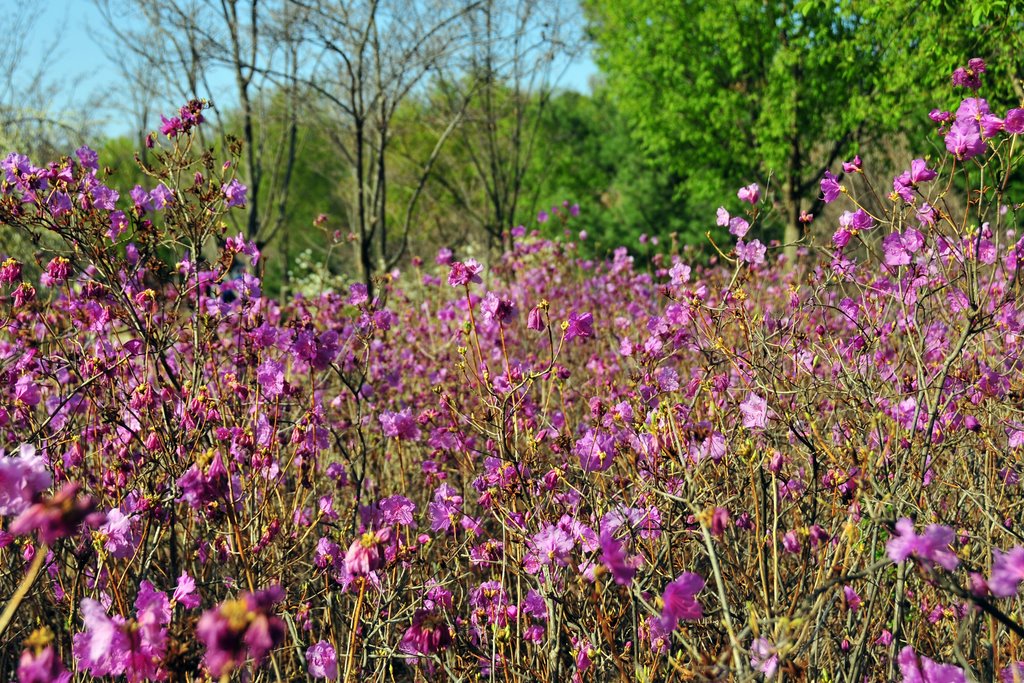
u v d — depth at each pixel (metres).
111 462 2.86
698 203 21.72
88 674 2.32
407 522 2.58
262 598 1.22
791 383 3.19
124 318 3.35
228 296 4.54
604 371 4.66
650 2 17.36
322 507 3.05
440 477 3.36
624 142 26.77
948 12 8.75
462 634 2.57
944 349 3.38
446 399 2.92
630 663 2.31
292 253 30.41
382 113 11.68
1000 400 2.96
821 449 2.60
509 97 15.41
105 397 3.47
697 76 17.89
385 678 2.94
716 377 3.35
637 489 2.64
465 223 19.25
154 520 2.84
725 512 1.75
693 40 17.59
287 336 3.51
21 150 10.22
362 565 1.79
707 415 3.38
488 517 3.21
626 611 2.48
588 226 23.69
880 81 13.16
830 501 2.58
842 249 3.43
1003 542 2.58
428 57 11.77
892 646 2.11
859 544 2.11
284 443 3.40
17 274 2.99
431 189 19.52
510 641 2.46
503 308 2.68
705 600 2.75
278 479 3.13
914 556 1.59
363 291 3.86
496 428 2.71
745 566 2.73
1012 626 1.55
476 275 2.79
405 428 3.02
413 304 7.90
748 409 2.54
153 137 3.67
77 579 2.41
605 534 1.79
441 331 6.73
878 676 2.42
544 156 23.56
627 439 2.80
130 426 3.13
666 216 22.92
